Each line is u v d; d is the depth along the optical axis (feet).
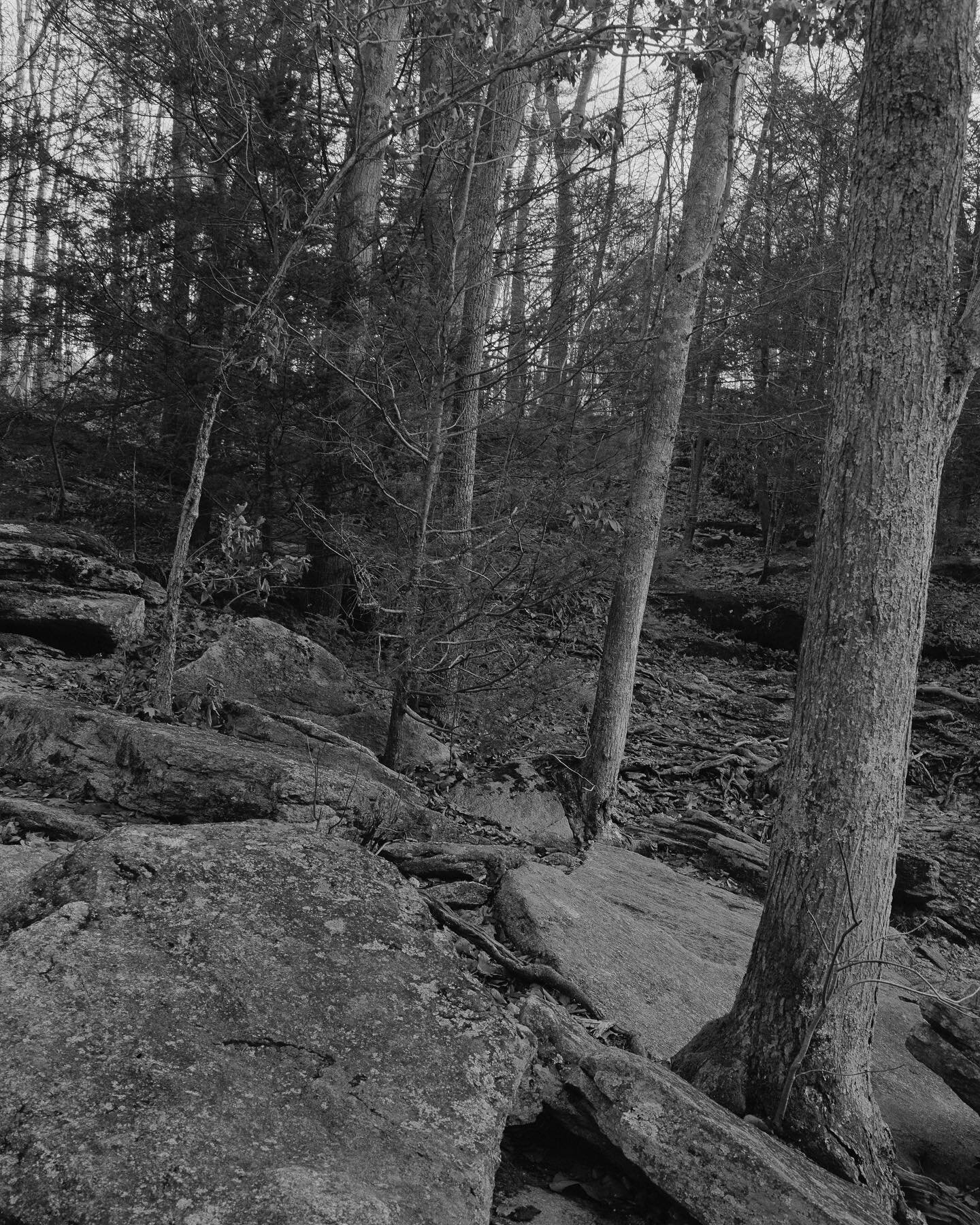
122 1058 8.16
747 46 19.61
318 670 26.50
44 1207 6.71
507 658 24.57
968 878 29.53
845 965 11.06
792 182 57.26
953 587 56.54
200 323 32.37
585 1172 10.45
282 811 16.80
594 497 23.17
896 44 11.47
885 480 11.58
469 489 25.40
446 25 21.91
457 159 25.72
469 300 26.40
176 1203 6.89
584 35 20.11
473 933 14.80
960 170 11.59
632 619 25.30
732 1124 10.47
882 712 11.67
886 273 11.56
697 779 33.04
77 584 29.35
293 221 30.50
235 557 21.53
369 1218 7.15
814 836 11.80
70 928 9.59
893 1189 11.37
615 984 14.83
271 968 9.79
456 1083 9.20
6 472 37.76
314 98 34.12
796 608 52.49
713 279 48.49
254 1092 8.29
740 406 54.44
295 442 30.76
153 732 17.99
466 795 24.23
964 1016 14.33
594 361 24.17
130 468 35.58
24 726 18.54
